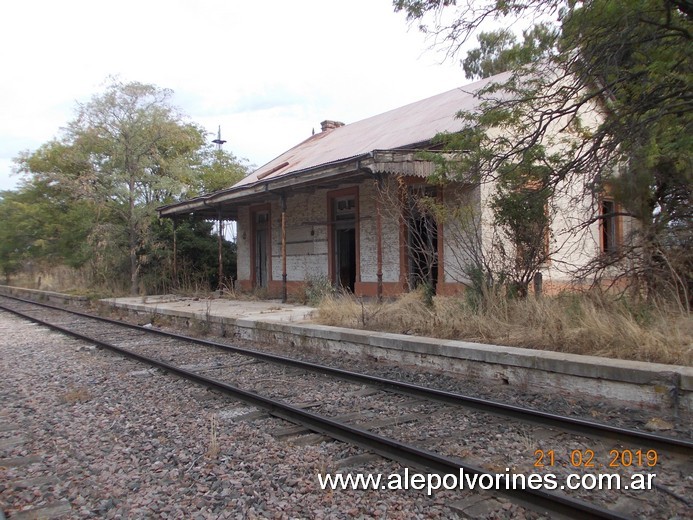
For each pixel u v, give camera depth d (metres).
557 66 8.51
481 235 10.92
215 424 5.72
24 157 28.98
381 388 7.15
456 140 9.24
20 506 3.98
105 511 3.87
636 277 8.24
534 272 9.86
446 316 9.26
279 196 17.39
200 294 20.00
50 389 7.62
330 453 4.88
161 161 23.34
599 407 6.05
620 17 7.27
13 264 35.56
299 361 8.64
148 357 9.70
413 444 5.05
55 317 17.92
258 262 21.83
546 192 9.07
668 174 8.02
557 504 3.61
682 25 7.60
